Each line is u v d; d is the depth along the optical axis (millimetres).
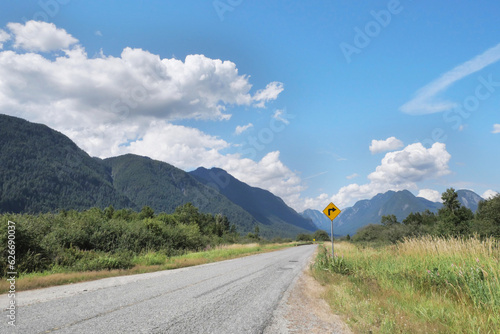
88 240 21203
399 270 10031
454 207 40188
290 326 5191
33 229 14602
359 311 5906
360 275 10227
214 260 20562
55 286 8984
